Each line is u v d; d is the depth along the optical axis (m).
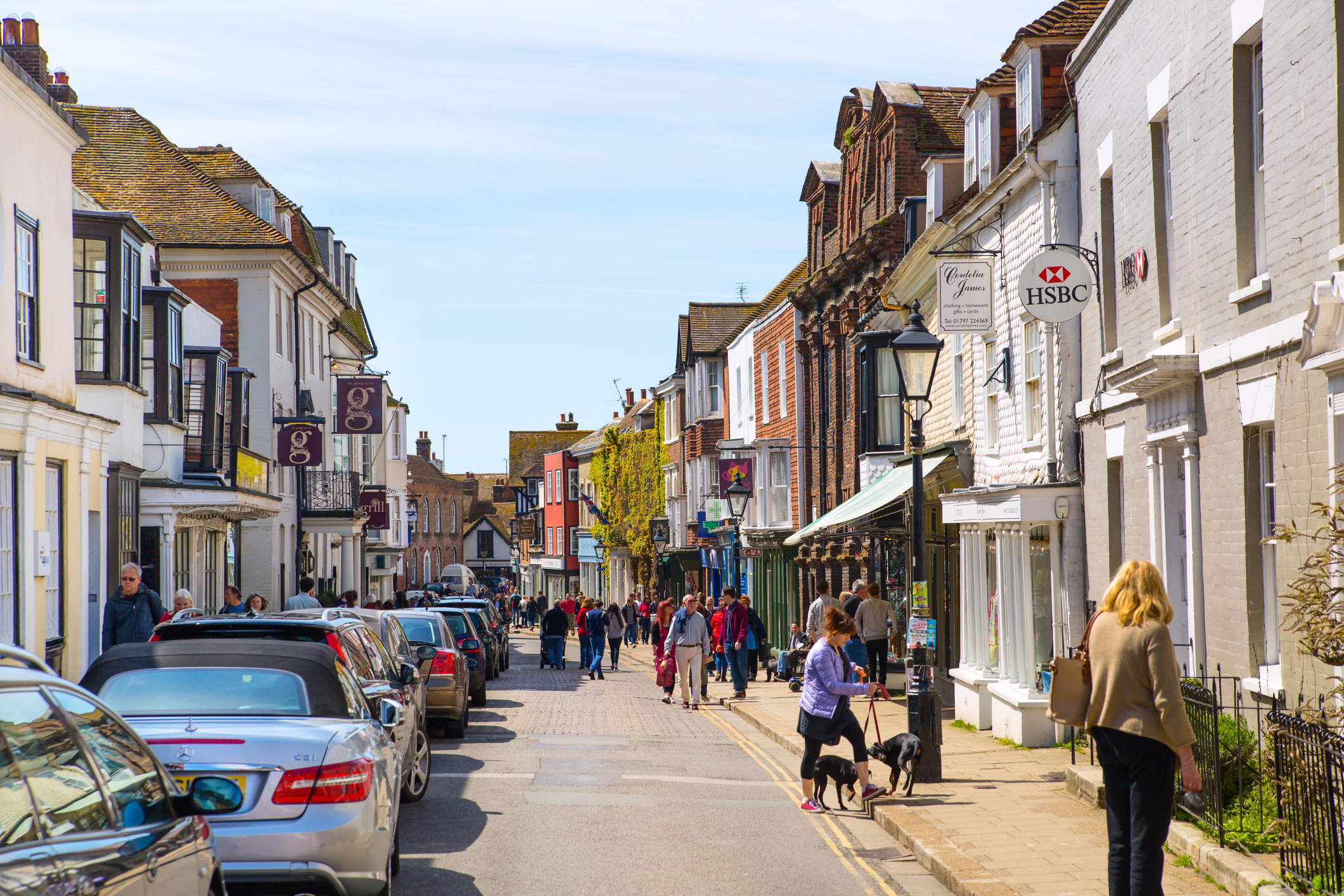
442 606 32.25
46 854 4.04
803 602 36.00
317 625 9.34
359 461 49.34
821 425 34.09
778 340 39.38
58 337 16.94
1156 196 13.02
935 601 23.98
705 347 51.69
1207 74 11.46
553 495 91.00
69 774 4.53
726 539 45.06
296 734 7.15
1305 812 7.43
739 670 24.34
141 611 14.83
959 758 14.47
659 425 60.97
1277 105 9.93
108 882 4.32
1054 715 7.23
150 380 24.39
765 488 39.00
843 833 10.99
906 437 24.92
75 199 22.61
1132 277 13.76
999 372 18.72
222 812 6.88
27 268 16.02
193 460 26.78
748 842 10.50
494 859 9.66
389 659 12.01
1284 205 9.81
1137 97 13.52
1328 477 8.95
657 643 29.98
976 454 20.11
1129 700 6.90
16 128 15.41
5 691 4.29
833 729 12.02
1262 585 10.55
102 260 20.12
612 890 8.73
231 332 35.09
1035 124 17.47
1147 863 6.81
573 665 41.06
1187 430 11.83
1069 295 14.70
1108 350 14.79
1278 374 9.88
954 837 10.02
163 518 24.12
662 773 14.56
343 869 7.01
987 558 18.33
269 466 32.28
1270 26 10.04
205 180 37.09
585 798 12.54
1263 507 10.54
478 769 14.65
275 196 39.91
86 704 5.00
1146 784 6.86
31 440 15.45
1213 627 11.37
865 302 29.70
